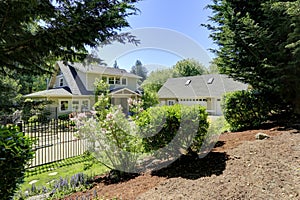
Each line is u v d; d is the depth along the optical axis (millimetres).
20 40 2615
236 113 6473
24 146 2178
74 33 2762
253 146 3738
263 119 6477
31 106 3627
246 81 7164
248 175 2717
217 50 7660
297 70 5527
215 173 2965
